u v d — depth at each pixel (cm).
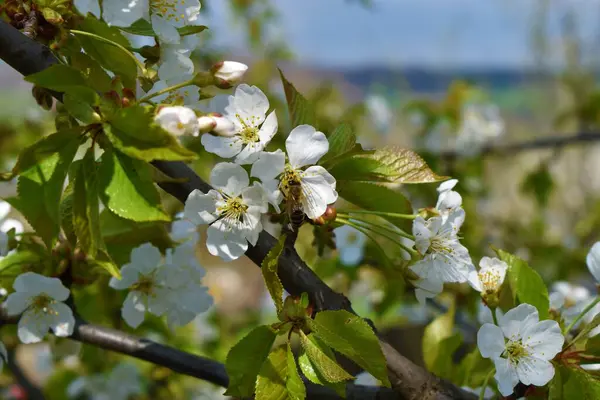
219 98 40
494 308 43
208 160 72
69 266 45
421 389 41
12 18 39
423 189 77
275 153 38
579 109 112
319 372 37
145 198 36
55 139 36
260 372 37
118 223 45
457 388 42
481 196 103
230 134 36
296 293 39
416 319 81
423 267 42
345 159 40
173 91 41
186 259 46
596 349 41
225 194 39
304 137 39
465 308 72
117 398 69
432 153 92
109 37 40
